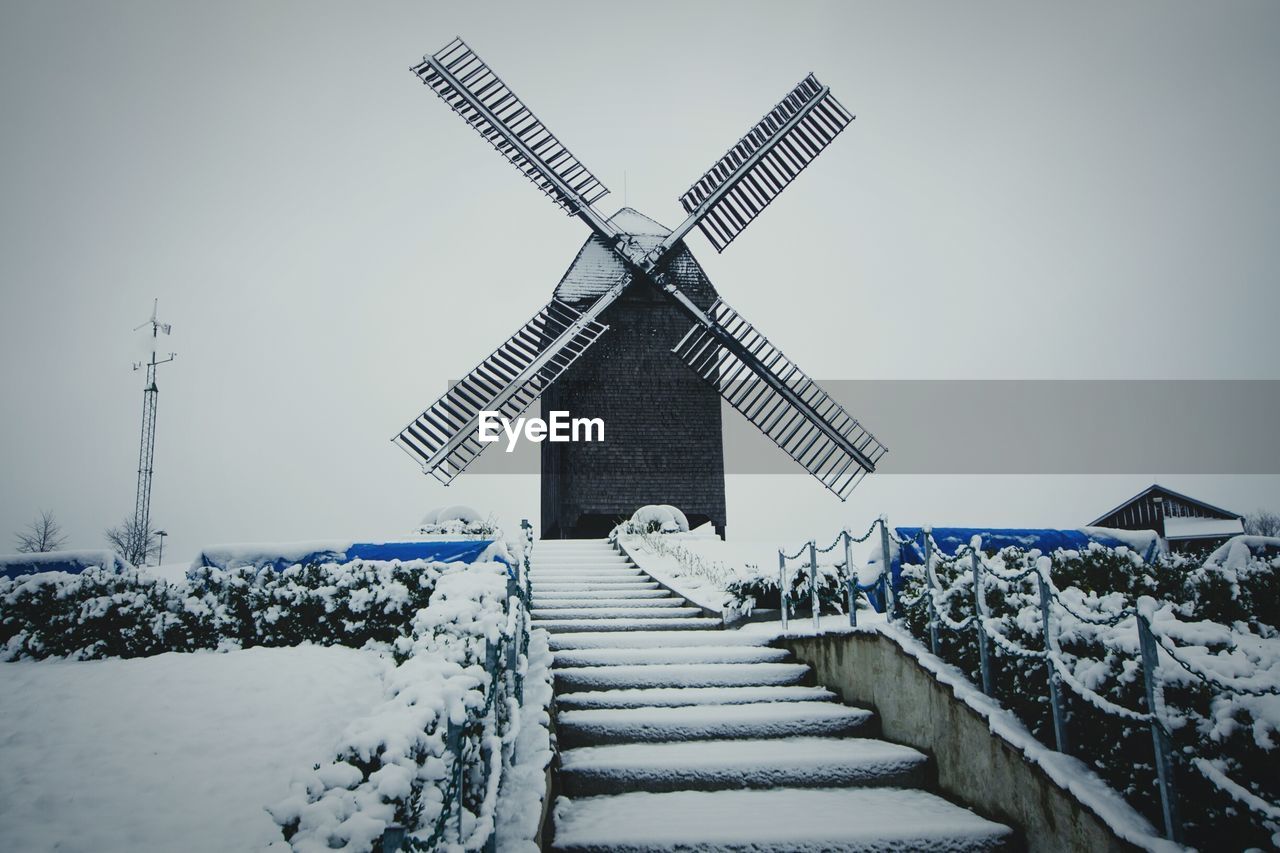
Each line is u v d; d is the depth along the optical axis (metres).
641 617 11.84
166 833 4.39
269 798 4.84
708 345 22.42
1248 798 3.71
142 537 30.38
